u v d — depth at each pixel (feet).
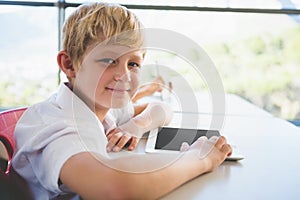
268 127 3.81
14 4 7.75
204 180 2.18
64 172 1.85
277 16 7.50
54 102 2.41
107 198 1.78
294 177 2.29
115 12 2.39
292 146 3.06
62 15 7.55
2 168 2.31
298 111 7.63
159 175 1.94
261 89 7.57
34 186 2.19
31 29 7.85
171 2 7.33
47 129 2.10
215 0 7.39
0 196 2.14
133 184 1.82
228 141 3.12
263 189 2.07
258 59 7.57
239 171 2.37
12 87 8.25
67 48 2.37
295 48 7.63
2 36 8.00
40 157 2.04
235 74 7.54
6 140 2.55
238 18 7.47
